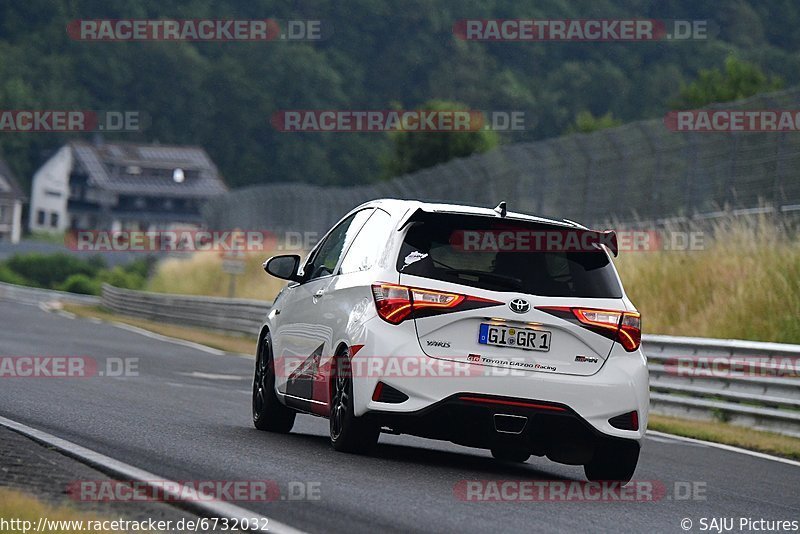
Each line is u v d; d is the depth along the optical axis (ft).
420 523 73.31
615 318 98.07
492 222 99.19
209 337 367.66
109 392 150.92
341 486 84.64
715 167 271.08
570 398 95.96
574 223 102.17
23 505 66.64
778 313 230.48
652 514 85.87
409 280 96.84
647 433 154.81
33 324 345.72
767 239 252.21
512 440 96.53
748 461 130.52
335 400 102.12
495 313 96.07
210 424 122.11
